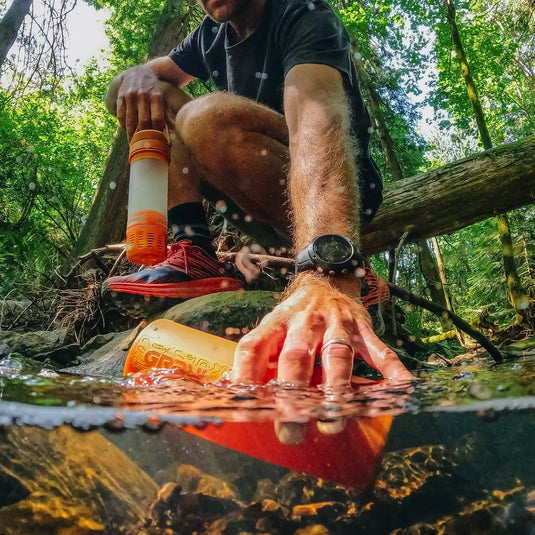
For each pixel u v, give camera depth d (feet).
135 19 32.45
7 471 2.35
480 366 5.77
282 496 2.41
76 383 3.74
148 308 7.08
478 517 2.21
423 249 29.43
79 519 2.19
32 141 32.12
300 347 3.79
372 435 2.68
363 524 2.23
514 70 48.47
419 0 38.11
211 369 4.28
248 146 7.23
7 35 21.39
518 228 29.53
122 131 19.92
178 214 7.36
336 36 6.68
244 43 7.97
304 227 5.19
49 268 20.77
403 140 34.50
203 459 2.55
